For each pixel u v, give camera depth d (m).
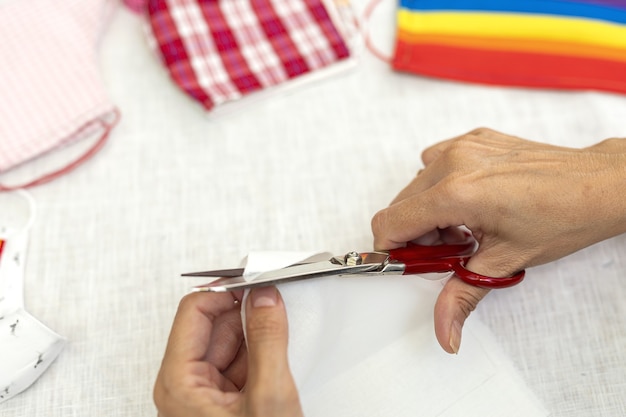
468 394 0.60
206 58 0.81
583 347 0.65
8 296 0.67
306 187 0.75
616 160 0.59
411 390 0.59
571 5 0.83
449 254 0.62
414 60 0.82
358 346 0.60
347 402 0.58
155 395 0.52
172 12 0.82
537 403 0.60
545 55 0.82
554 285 0.68
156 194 0.75
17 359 0.61
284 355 0.49
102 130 0.79
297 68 0.82
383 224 0.62
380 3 0.88
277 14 0.85
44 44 0.79
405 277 0.61
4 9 0.80
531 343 0.65
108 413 0.62
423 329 0.61
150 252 0.71
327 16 0.85
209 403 0.50
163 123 0.80
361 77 0.84
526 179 0.58
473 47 0.83
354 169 0.77
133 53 0.85
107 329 0.66
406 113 0.81
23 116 0.76
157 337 0.66
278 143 0.78
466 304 0.60
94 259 0.70
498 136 0.66
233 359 0.60
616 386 0.63
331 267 0.55
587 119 0.80
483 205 0.58
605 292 0.68
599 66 0.82
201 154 0.77
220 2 0.85
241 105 0.81
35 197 0.74
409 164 0.77
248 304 0.52
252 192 0.75
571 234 0.59
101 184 0.75
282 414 0.48
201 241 0.72
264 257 0.56
